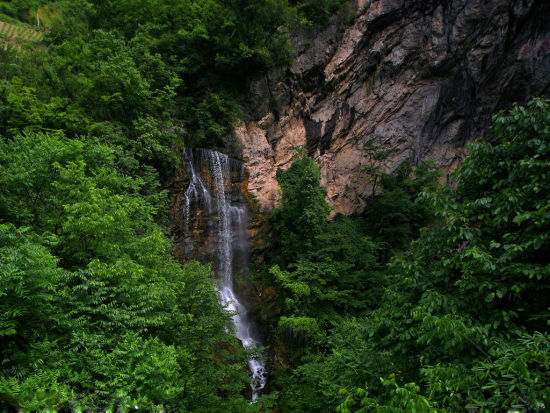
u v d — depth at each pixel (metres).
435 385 3.86
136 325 7.79
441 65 28.83
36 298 5.84
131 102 18.75
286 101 28.03
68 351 6.11
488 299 4.29
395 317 6.08
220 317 11.61
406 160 27.17
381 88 29.55
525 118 4.83
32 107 14.96
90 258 8.90
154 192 18.03
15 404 4.31
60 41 25.17
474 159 5.63
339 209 27.11
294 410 13.27
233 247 22.53
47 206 9.91
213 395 9.77
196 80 25.72
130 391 6.09
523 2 26.31
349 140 29.22
